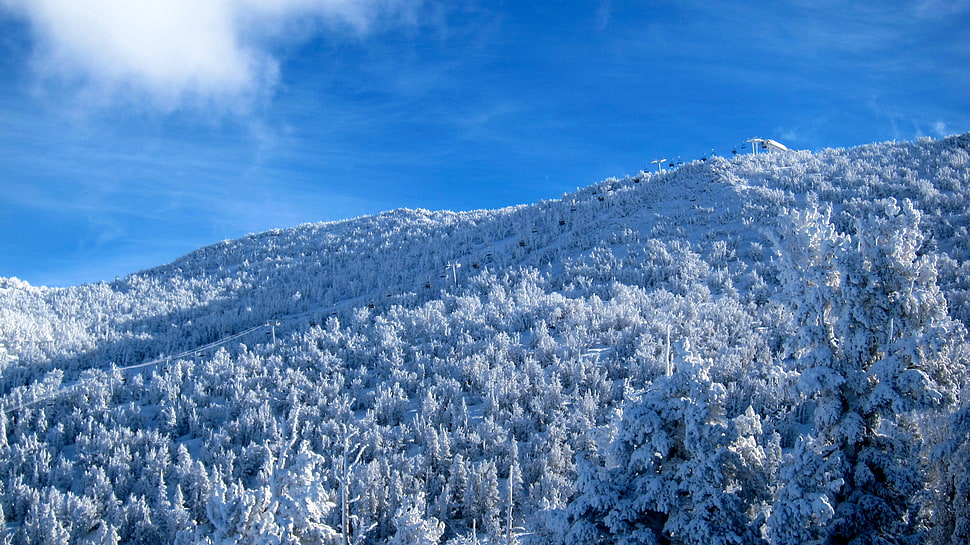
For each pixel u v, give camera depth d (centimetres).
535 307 8850
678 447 1669
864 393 1922
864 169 14062
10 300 14100
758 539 1573
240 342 10231
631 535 1551
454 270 11994
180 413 6838
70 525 4691
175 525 4494
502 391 6106
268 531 1966
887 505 1833
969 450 1944
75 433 6662
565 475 4588
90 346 10094
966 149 14325
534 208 18050
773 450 2947
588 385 6222
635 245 12369
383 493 4438
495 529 3422
